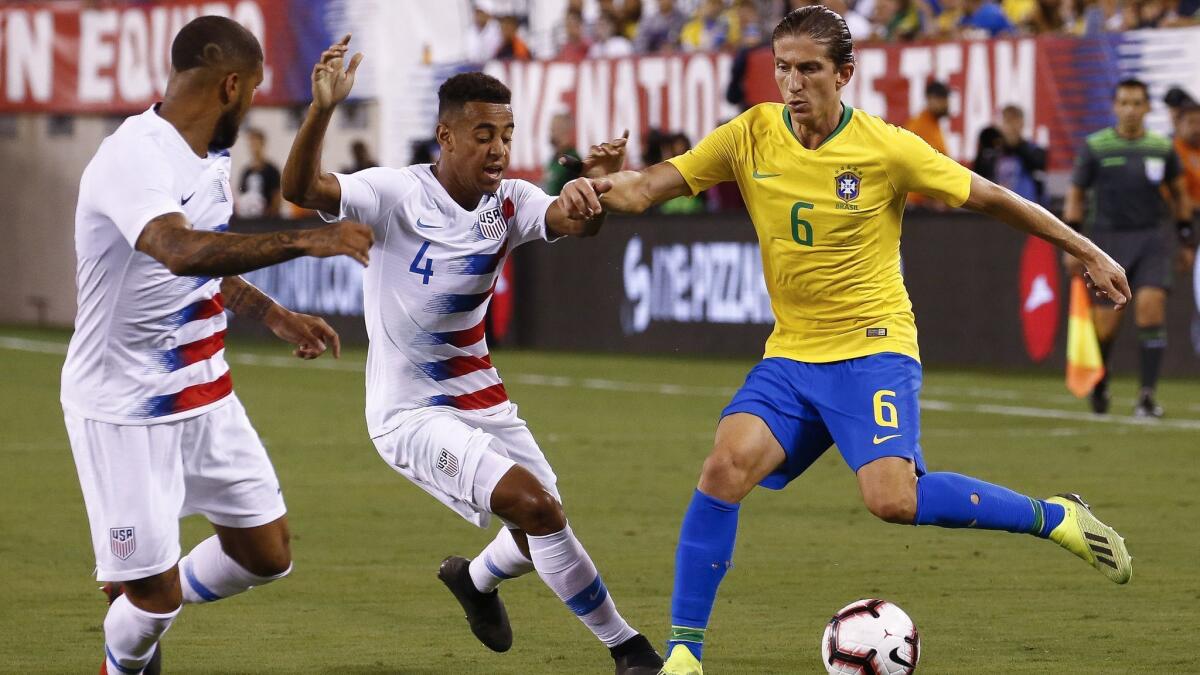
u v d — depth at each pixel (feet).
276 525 59.11
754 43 204.64
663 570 82.28
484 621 64.85
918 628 69.10
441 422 60.59
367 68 240.73
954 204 60.70
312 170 56.85
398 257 60.29
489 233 61.05
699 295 196.44
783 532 92.48
